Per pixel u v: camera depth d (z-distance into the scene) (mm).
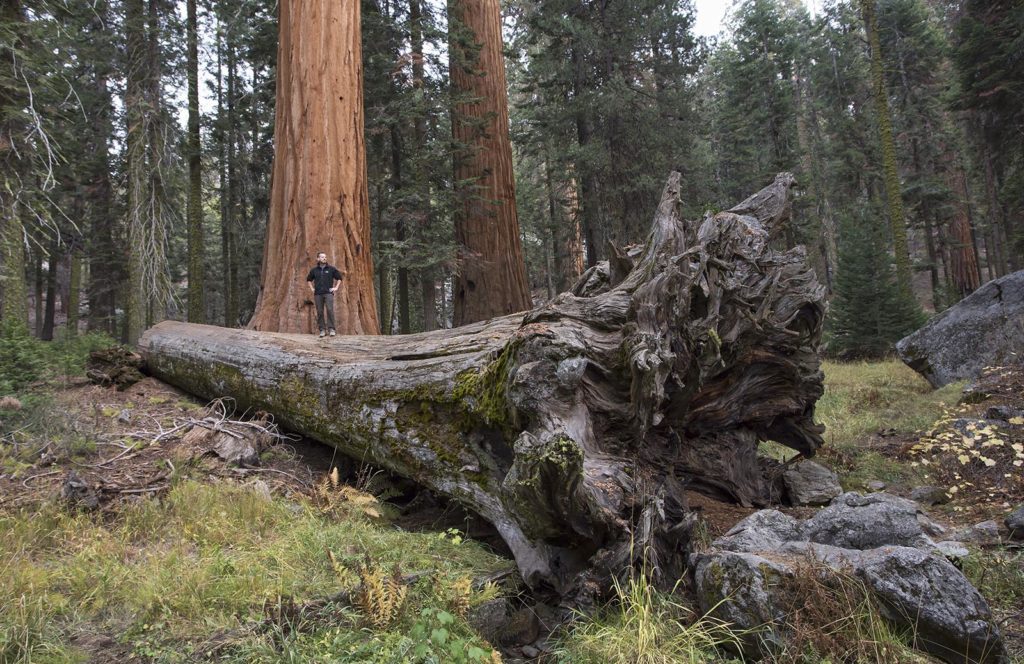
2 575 3258
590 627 3131
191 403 7594
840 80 34469
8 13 10734
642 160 19531
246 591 3227
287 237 9734
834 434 7879
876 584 2828
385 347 6215
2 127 10312
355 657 2744
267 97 17062
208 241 28969
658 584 3324
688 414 5012
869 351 15836
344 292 9656
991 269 31031
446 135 15469
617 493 3549
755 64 31203
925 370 10141
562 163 20297
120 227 21422
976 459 5754
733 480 5328
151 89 15438
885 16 29656
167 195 16422
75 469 5062
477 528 4641
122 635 2902
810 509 5191
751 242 5336
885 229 25469
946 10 25719
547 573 3654
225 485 4930
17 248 10469
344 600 3225
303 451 6281
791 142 32000
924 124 28969
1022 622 3174
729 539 3516
